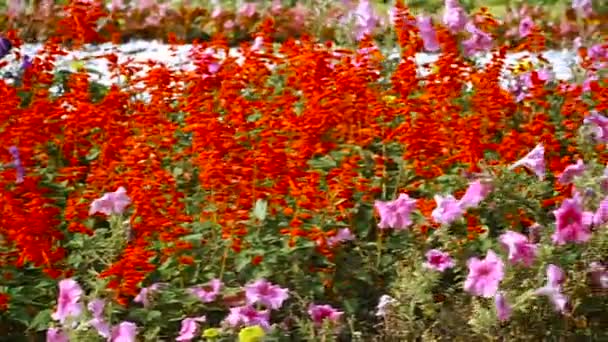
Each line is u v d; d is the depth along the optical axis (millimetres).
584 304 5668
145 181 5621
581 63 8578
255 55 7566
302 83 7207
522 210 6148
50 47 8055
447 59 7133
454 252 5852
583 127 6910
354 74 6762
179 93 7379
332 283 5805
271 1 12648
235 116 6438
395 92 7801
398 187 6559
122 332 4984
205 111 6789
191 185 6480
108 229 6082
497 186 6098
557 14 12297
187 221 5781
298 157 6059
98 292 5176
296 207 6004
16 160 5711
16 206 5562
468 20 9602
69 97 7086
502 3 12938
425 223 5984
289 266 5738
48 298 5488
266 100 7387
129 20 11984
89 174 6262
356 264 5875
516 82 7941
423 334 5465
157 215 5602
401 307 5508
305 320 5504
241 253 5672
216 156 5730
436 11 12773
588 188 5934
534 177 6410
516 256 5406
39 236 5445
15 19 11891
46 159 6688
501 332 5465
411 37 8414
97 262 5699
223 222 5582
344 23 10352
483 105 7160
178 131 7047
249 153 6004
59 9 11852
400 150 6977
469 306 5605
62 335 5035
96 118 6527
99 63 9883
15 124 6531
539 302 5434
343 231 5793
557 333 5516
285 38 11992
